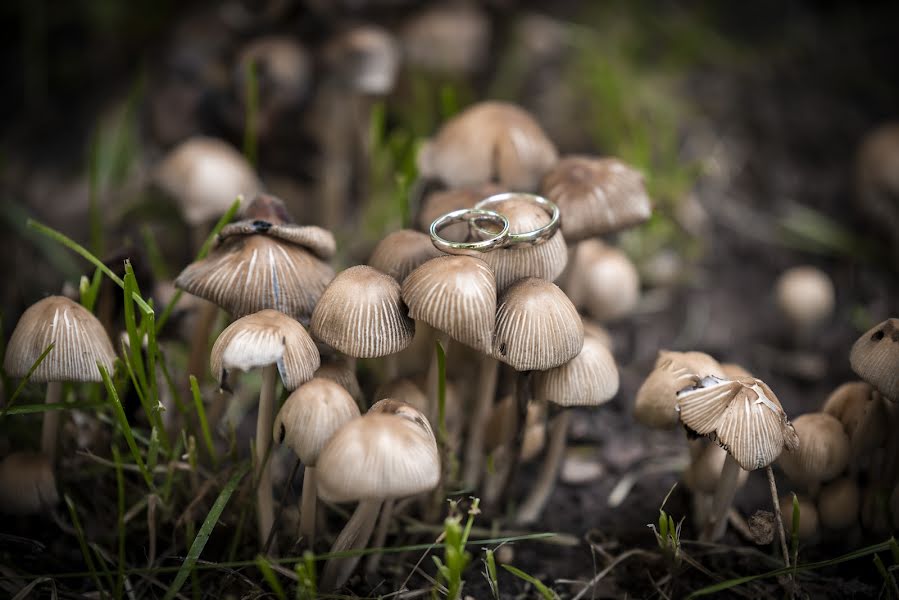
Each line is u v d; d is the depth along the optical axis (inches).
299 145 23.0
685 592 16.5
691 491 17.4
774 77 28.0
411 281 15.2
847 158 25.7
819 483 16.6
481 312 14.9
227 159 20.0
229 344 14.8
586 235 16.8
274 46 22.1
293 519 16.8
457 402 16.9
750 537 16.9
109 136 24.8
